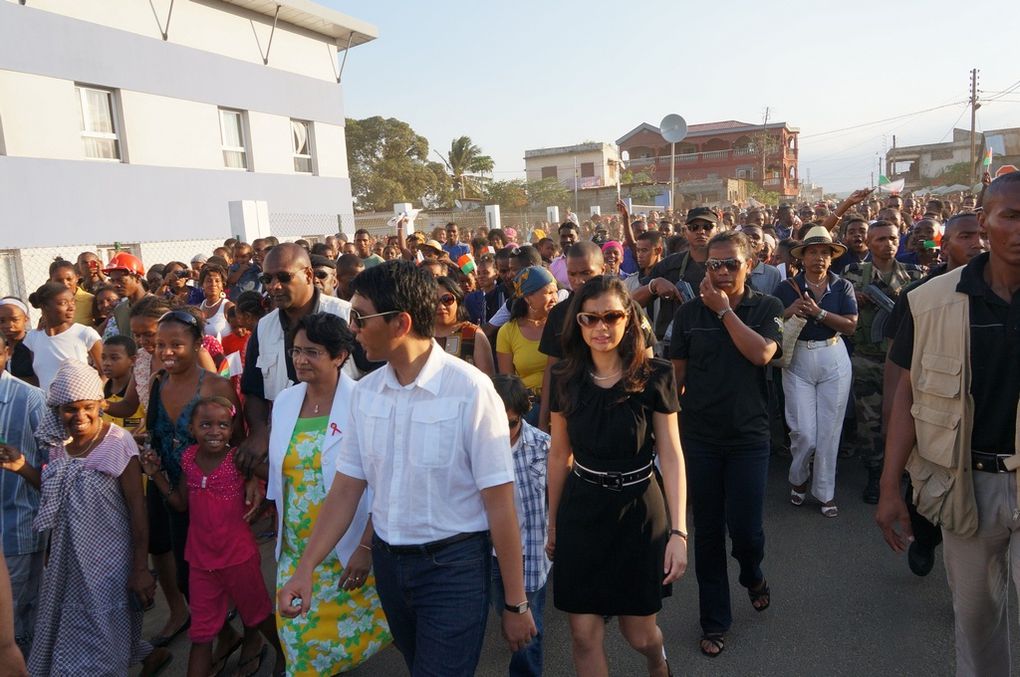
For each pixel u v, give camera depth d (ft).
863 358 18.70
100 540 11.34
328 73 68.03
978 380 8.45
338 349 10.72
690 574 15.49
